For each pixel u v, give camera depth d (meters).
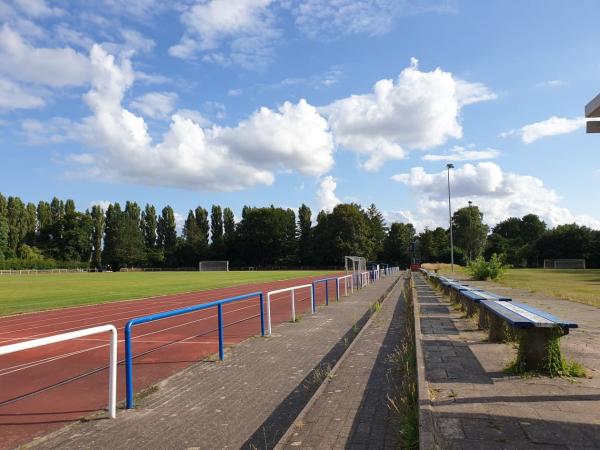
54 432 5.68
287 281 46.12
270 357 9.58
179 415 6.16
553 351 6.71
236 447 5.09
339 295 25.27
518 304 9.28
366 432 5.19
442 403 5.47
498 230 136.25
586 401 5.48
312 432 5.23
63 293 30.95
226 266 112.75
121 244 119.56
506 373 6.82
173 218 136.25
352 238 108.31
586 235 100.31
